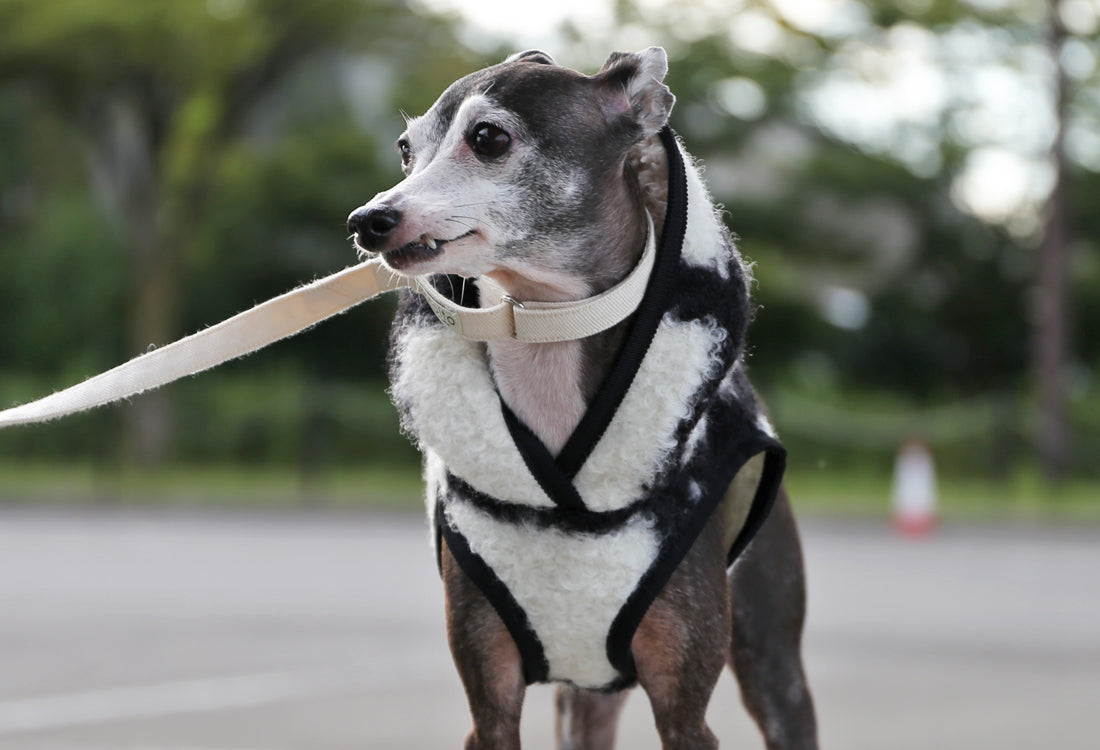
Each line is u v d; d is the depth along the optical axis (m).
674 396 3.29
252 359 24.34
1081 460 20.72
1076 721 6.06
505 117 3.24
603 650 3.44
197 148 22.09
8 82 21.75
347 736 5.63
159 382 3.41
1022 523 16.39
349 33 21.38
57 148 27.00
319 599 9.37
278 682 6.66
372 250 3.19
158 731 5.66
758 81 22.44
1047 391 19.44
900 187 24.16
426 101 23.05
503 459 3.30
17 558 11.77
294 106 25.88
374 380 25.06
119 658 7.21
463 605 3.47
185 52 20.70
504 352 3.33
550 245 3.27
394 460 21.36
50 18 20.25
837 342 25.20
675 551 3.37
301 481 20.31
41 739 5.50
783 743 4.04
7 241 26.83
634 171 3.43
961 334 25.89
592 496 3.31
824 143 24.39
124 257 25.66
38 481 20.02
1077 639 8.25
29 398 24.16
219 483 20.06
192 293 25.08
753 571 4.02
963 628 8.56
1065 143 19.66
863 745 5.60
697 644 3.42
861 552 13.12
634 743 5.74
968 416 21.00
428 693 6.45
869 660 7.45
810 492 19.22
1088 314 25.31
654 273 3.31
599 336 3.33
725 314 3.36
